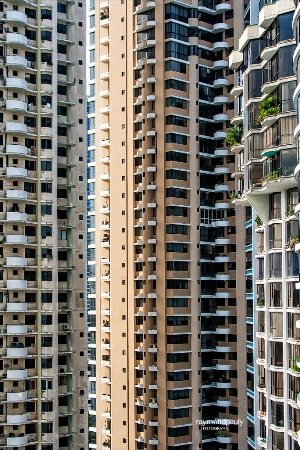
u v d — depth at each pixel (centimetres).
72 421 7906
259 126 5572
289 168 5025
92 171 10900
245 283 9169
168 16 9369
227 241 9450
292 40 5025
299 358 4912
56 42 8194
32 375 7725
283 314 5288
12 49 7988
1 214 7762
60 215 8194
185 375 9050
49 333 7769
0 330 7619
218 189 9600
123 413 9262
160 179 9225
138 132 9488
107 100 10031
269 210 5603
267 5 5225
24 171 7869
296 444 4994
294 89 5012
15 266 7688
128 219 9481
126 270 9444
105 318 9725
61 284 8088
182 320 9106
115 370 9419
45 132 8031
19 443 7469
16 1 8012
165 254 9125
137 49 9519
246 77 5747
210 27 9844
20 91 7975
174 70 9325
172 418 8881
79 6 8525
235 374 9200
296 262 5125
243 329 9106
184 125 9369
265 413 5700
